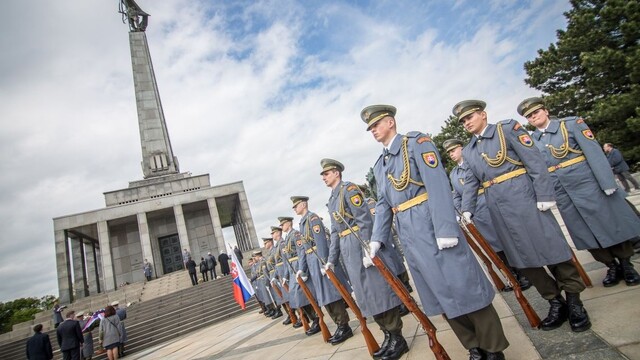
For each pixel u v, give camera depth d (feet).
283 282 26.07
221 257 75.10
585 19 61.41
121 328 42.27
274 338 24.89
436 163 9.52
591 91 63.87
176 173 109.29
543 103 15.74
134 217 95.81
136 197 98.63
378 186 11.48
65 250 85.40
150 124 110.11
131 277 99.19
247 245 107.24
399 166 10.28
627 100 54.03
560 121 14.93
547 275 10.96
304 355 16.80
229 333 36.35
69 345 37.04
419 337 14.43
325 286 17.80
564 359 8.59
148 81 113.70
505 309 14.48
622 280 13.12
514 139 11.44
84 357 43.32
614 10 55.98
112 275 86.63
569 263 10.25
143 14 122.11
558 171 14.58
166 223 106.01
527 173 11.32
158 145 109.19
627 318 9.60
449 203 9.11
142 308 60.80
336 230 15.49
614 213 12.89
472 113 12.51
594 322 10.09
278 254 29.01
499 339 8.70
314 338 20.43
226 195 102.78
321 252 17.56
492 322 8.75
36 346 37.78
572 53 67.72
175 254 104.78
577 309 9.98
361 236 13.99
